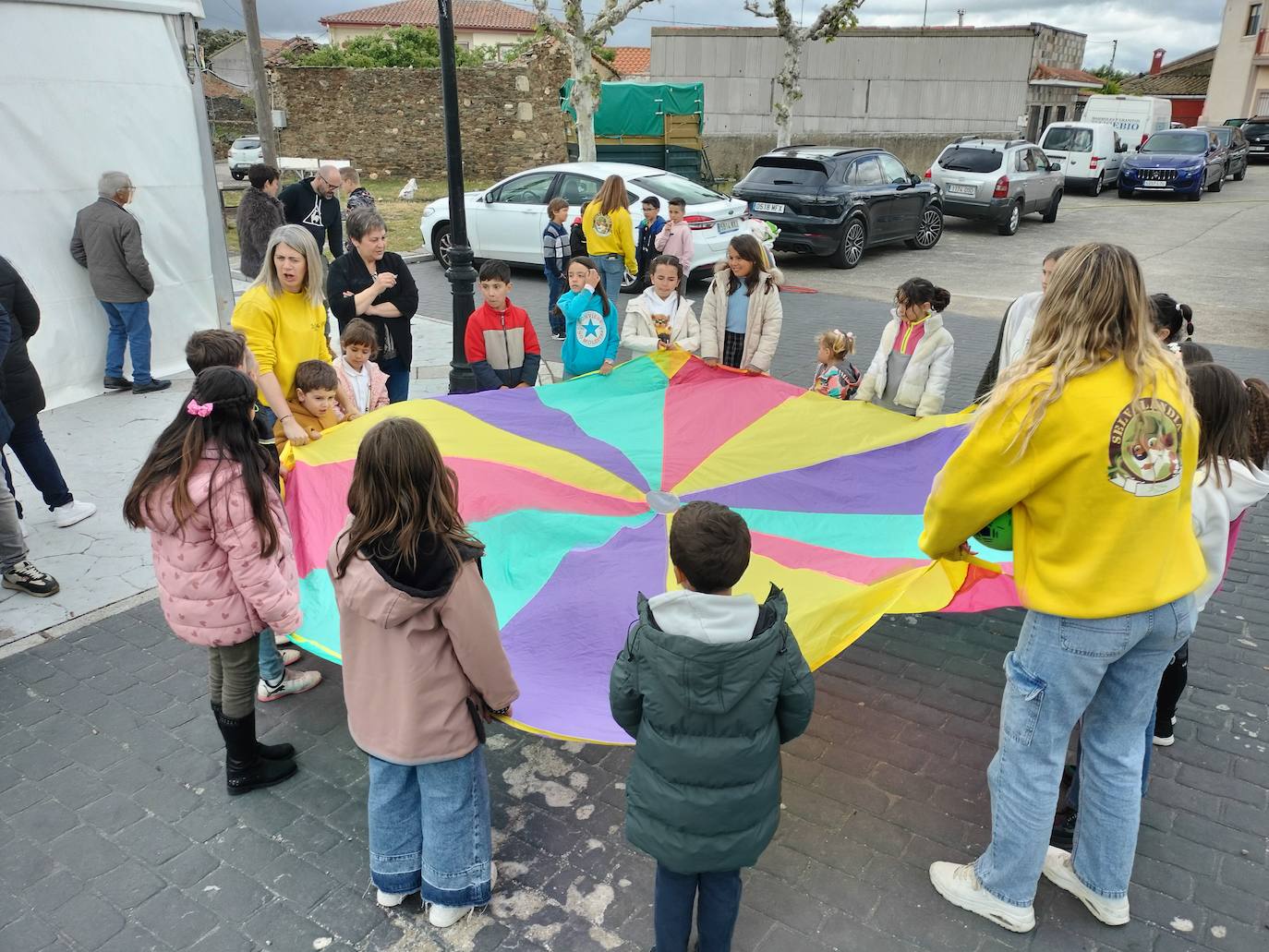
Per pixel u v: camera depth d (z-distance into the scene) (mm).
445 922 3057
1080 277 2471
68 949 2969
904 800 3658
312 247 4816
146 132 8500
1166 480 2486
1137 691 2799
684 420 5449
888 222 16188
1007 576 3844
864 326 11438
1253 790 3693
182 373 9086
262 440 3355
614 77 32375
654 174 13688
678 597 2453
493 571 4090
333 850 3402
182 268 9141
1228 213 22203
